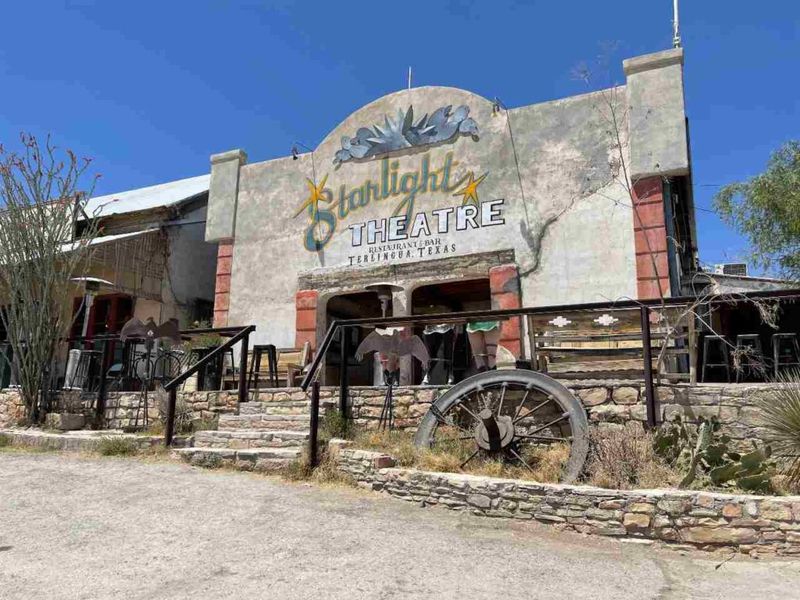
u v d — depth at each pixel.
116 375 13.19
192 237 18.31
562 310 8.73
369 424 9.65
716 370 11.73
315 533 5.90
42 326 12.01
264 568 4.95
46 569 4.90
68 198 12.65
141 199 19.77
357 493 7.57
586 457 7.37
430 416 8.82
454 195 13.17
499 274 12.34
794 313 15.02
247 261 15.23
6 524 6.12
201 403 11.25
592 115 12.17
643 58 11.82
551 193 12.28
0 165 12.05
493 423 7.93
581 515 6.28
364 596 4.42
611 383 8.31
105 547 5.44
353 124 14.62
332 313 16.78
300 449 8.72
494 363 12.32
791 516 5.57
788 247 10.31
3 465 8.86
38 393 11.98
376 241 13.83
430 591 4.56
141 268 16.59
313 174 14.91
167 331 12.19
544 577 4.97
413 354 10.11
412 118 13.94
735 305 8.84
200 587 4.54
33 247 12.05
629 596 4.62
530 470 7.57
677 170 11.20
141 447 9.66
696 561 5.55
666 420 7.95
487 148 13.05
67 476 8.15
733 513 5.73
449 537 5.95
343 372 9.98
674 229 12.47
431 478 7.20
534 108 12.76
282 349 13.92
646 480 6.72
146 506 6.76
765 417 6.90
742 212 10.62
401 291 13.29
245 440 9.30
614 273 11.46
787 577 5.07
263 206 15.35
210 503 6.88
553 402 8.31
